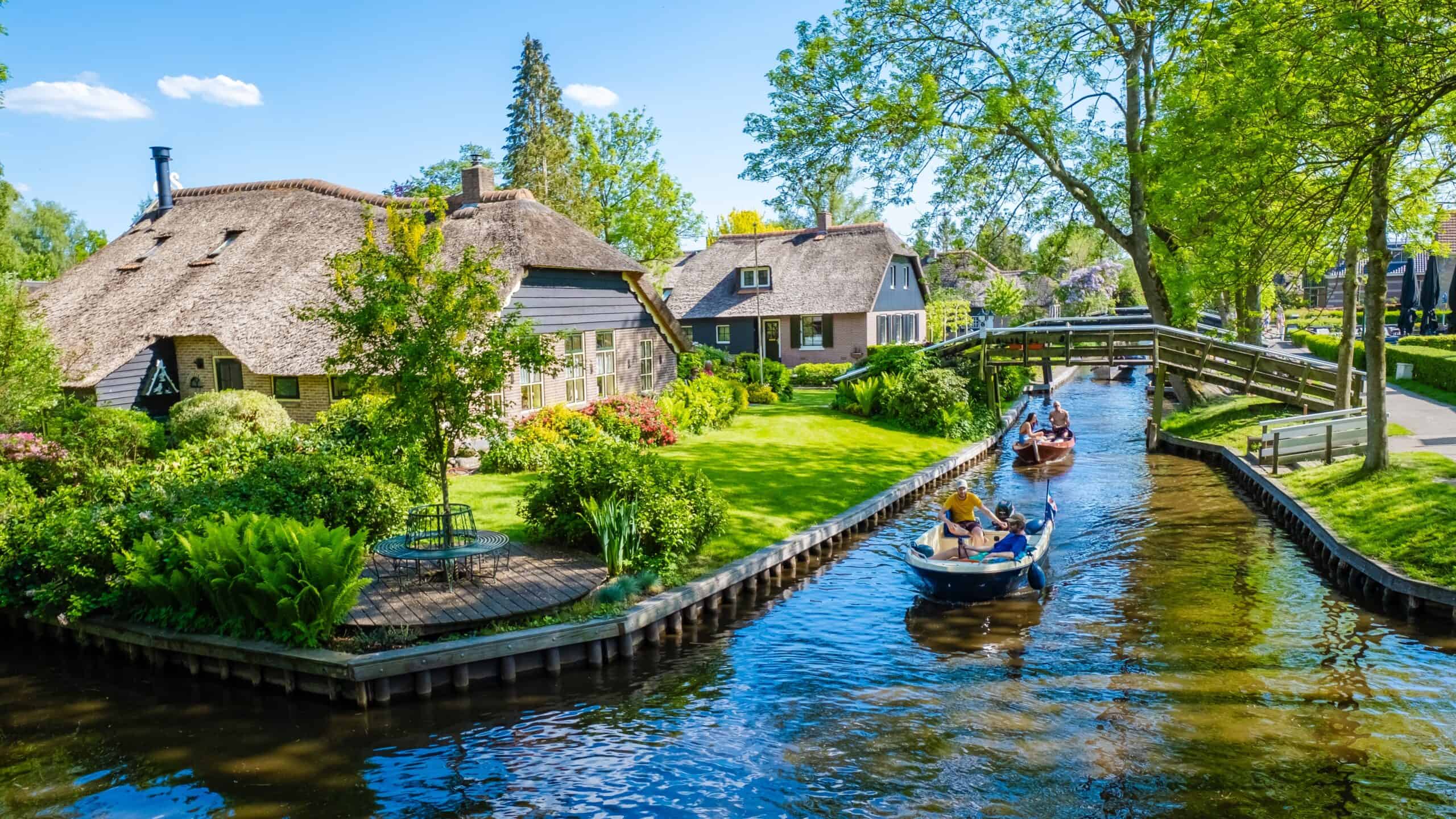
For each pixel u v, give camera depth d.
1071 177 27.12
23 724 9.66
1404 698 9.77
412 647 10.20
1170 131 17.92
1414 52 11.63
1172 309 26.34
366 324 10.70
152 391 21.62
